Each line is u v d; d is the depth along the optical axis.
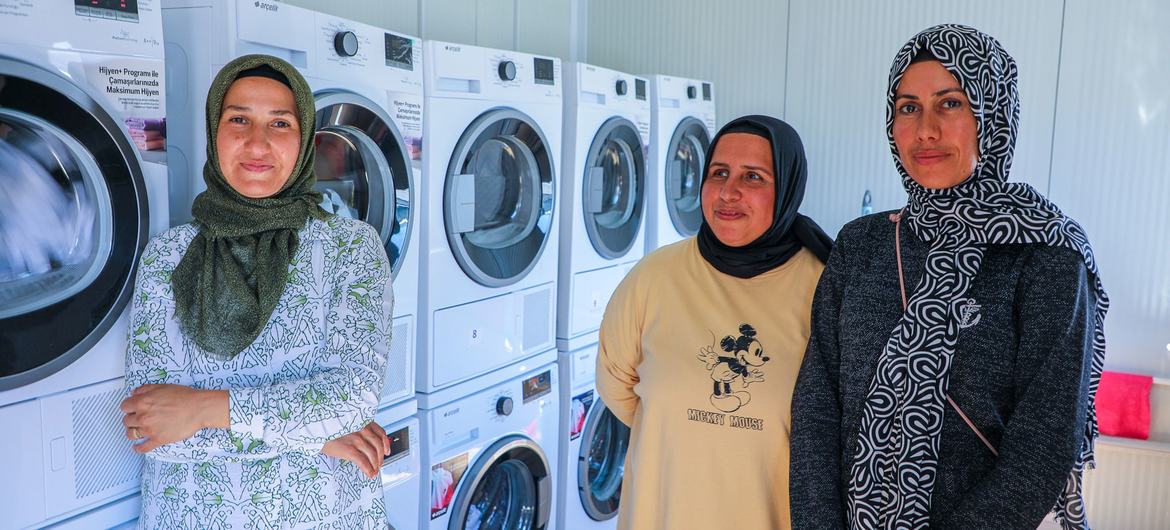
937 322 1.41
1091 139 3.59
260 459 1.54
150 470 1.59
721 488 1.65
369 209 2.33
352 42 2.13
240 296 1.54
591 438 3.32
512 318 2.85
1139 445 3.40
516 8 3.71
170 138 1.97
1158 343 3.53
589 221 3.21
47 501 1.54
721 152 1.71
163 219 1.69
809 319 1.67
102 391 1.62
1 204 1.50
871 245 1.56
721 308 1.71
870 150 4.05
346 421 1.50
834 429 1.53
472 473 2.67
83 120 1.51
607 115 3.27
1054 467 1.29
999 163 1.44
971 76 1.39
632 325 1.83
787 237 1.74
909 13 3.90
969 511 1.34
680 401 1.68
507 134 2.75
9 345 1.44
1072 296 1.33
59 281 1.55
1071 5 3.57
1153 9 3.43
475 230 2.77
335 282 1.60
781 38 4.18
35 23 1.44
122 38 1.58
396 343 2.35
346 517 1.65
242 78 1.56
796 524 1.50
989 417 1.38
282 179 1.59
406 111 2.33
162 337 1.52
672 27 4.39
